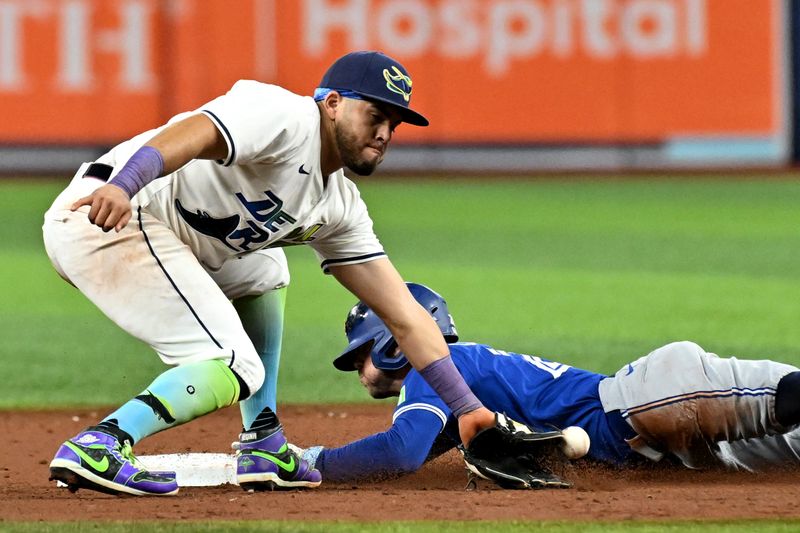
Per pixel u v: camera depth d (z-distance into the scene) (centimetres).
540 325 3338
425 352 1462
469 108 8212
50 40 7625
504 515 1283
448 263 4719
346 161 1362
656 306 3678
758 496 1405
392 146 8288
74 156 7719
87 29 7644
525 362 1593
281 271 1642
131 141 1453
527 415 1561
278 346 1681
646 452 1541
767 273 4462
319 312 3653
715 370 1497
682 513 1294
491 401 1566
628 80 8269
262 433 1498
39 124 7669
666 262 4781
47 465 1859
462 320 3425
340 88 1339
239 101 1299
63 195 1434
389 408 2378
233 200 1371
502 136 8275
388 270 1488
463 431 1455
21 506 1354
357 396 2506
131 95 7725
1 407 2411
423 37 8094
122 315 1391
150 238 1390
